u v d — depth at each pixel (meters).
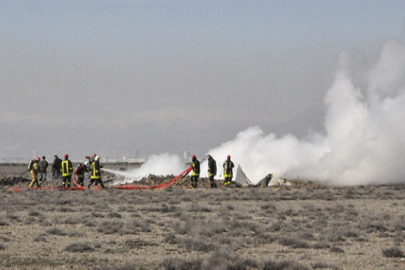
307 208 51.75
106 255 27.64
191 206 50.19
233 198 61.72
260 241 32.28
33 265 24.98
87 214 45.44
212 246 29.53
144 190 75.50
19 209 49.22
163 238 33.28
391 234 36.59
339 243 32.28
